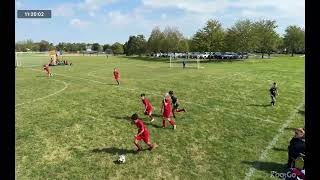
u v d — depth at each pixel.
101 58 105.38
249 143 14.06
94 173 11.14
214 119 18.30
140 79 38.38
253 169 11.25
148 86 32.12
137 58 104.56
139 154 12.88
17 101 24.16
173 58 97.25
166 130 16.14
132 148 13.60
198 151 13.15
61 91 29.12
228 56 85.50
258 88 30.56
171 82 35.31
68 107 21.83
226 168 11.40
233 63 68.50
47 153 13.05
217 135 15.28
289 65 60.69
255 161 11.98
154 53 119.94
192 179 10.60
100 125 17.19
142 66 62.41
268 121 17.83
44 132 15.91
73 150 13.39
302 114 19.55
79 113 19.98
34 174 11.08
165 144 14.03
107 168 11.55
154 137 15.01
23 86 32.88
